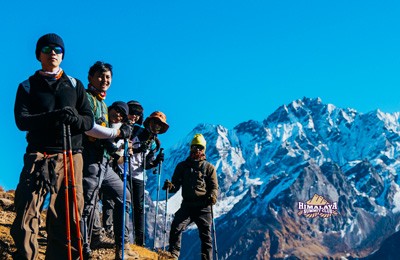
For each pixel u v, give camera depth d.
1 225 12.84
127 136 10.10
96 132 9.63
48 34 8.34
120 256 11.93
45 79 8.32
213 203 14.56
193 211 14.67
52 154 8.14
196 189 14.62
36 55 8.48
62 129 7.96
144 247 15.30
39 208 7.85
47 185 7.70
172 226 14.58
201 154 14.94
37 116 7.93
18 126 8.01
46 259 8.20
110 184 12.04
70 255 7.94
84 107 8.61
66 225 8.14
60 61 8.48
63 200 8.15
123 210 10.88
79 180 8.40
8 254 10.60
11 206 15.42
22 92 8.20
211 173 14.80
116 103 12.70
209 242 14.52
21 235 7.65
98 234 13.33
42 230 13.62
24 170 7.91
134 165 15.37
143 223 15.50
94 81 11.47
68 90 8.40
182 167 14.92
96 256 12.36
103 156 11.22
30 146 8.17
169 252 14.47
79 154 8.52
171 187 14.82
